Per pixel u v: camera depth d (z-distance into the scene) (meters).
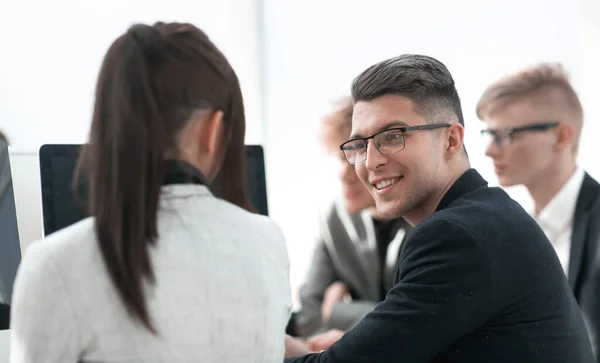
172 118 0.83
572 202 2.00
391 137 1.26
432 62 1.30
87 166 0.82
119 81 0.80
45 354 0.75
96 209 0.79
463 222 1.16
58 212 1.29
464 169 1.32
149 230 0.79
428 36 3.37
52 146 1.30
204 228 0.85
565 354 1.18
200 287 0.82
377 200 1.31
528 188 2.10
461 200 1.25
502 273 1.13
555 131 2.01
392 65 1.29
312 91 3.73
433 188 1.28
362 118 1.30
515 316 1.15
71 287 0.76
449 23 3.30
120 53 0.81
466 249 1.14
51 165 1.29
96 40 3.31
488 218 1.18
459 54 3.27
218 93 0.85
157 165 0.80
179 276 0.80
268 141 3.85
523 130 2.04
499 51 3.16
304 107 3.75
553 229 2.03
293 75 3.79
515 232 1.18
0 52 3.09
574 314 1.24
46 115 3.19
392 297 1.18
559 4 3.00
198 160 0.87
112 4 3.36
